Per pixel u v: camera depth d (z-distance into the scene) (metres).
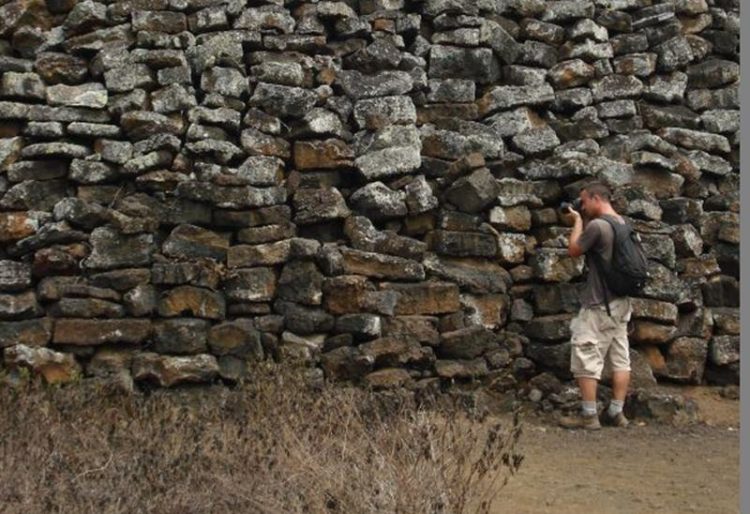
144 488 4.48
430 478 4.43
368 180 6.95
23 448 4.87
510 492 5.07
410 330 6.59
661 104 7.60
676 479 5.34
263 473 4.62
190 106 6.97
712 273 7.15
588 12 7.62
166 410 5.73
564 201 7.15
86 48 7.12
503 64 7.52
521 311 6.88
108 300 6.48
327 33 7.43
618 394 6.32
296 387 5.94
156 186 6.79
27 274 6.54
